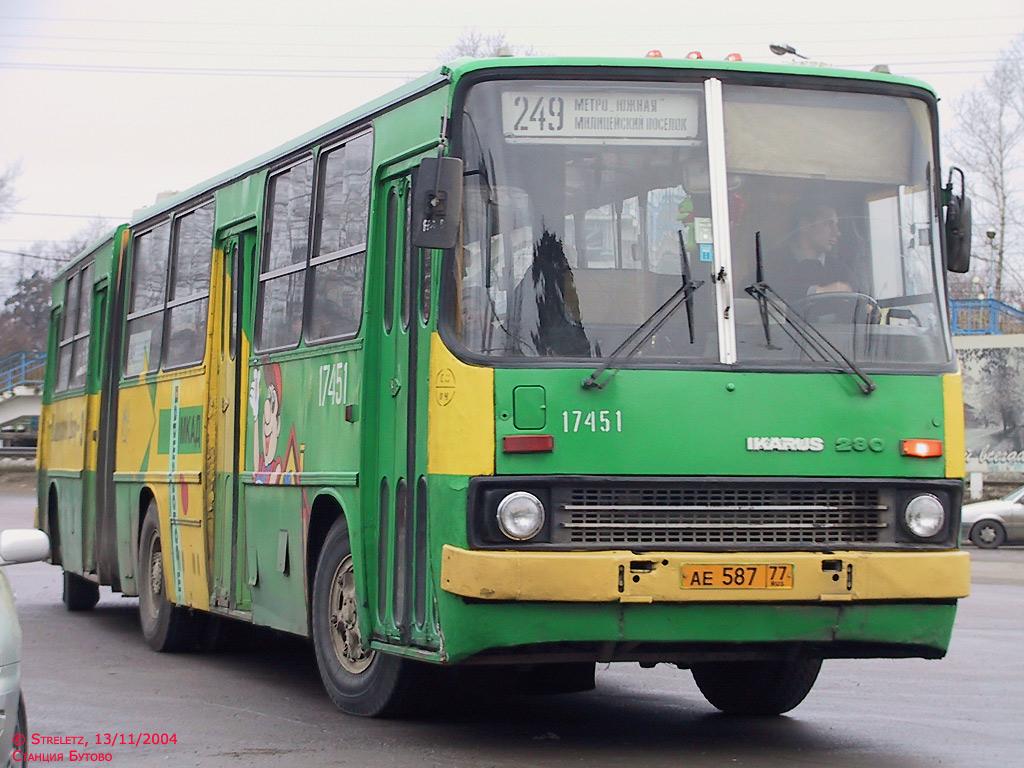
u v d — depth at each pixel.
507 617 7.39
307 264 10.09
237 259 11.63
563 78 7.99
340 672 9.32
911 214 8.30
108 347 15.05
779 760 7.82
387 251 8.83
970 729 8.94
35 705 9.69
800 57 8.67
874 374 7.90
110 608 17.17
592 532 7.46
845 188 8.19
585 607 7.36
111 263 15.05
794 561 7.51
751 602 7.50
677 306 7.78
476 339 7.66
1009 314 48.03
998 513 32.06
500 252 7.78
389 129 8.88
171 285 13.23
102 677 11.14
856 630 7.66
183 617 12.61
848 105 8.29
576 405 7.52
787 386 7.75
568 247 7.80
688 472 7.56
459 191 7.62
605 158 7.93
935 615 7.80
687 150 8.02
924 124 8.43
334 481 9.19
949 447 7.96
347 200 9.51
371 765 7.56
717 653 7.70
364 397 8.77
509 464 7.47
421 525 8.02
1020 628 15.16
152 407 13.41
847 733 8.77
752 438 7.65
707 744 8.31
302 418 9.91
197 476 11.91
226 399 11.62
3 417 59.38
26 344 94.62
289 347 10.27
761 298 7.88
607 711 9.62
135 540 13.70
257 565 10.69
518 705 9.83
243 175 11.63
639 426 7.55
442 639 7.64
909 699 10.29
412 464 8.17
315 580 9.59
